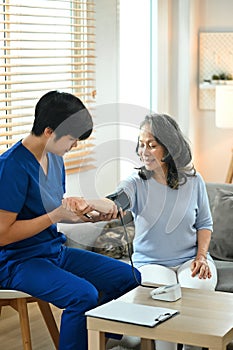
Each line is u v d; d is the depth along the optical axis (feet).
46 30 18.35
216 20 22.44
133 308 10.72
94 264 12.73
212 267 13.48
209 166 23.16
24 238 11.87
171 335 9.98
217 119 21.39
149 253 13.60
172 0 21.83
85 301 11.57
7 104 17.42
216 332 9.84
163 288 11.16
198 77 22.80
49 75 18.44
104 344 10.64
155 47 21.44
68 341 11.68
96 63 19.49
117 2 19.66
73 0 18.89
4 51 17.29
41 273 11.89
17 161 11.88
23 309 12.51
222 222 15.16
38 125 11.87
